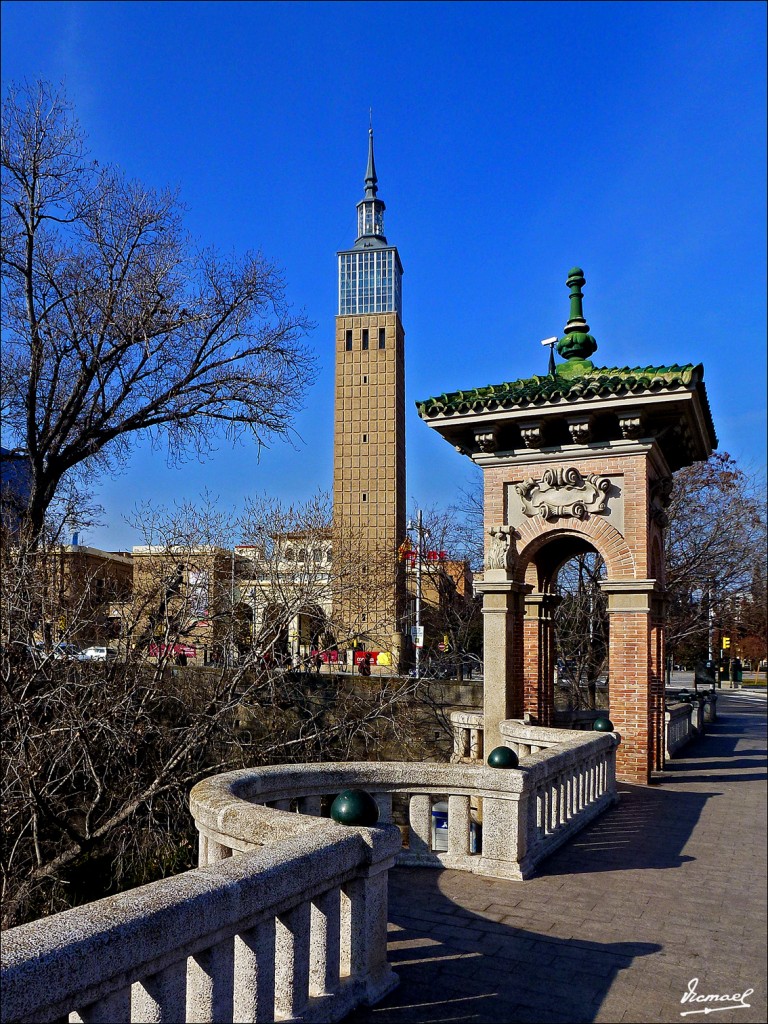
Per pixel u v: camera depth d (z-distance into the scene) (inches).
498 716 510.9
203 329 899.4
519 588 528.7
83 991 100.1
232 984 129.5
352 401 2677.2
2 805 541.0
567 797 347.9
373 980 175.9
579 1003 178.5
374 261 2810.0
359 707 731.4
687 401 478.0
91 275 869.8
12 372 854.5
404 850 283.4
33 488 840.9
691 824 370.6
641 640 499.5
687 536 1126.4
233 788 221.0
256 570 751.7
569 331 601.9
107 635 687.7
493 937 217.3
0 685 561.3
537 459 539.2
